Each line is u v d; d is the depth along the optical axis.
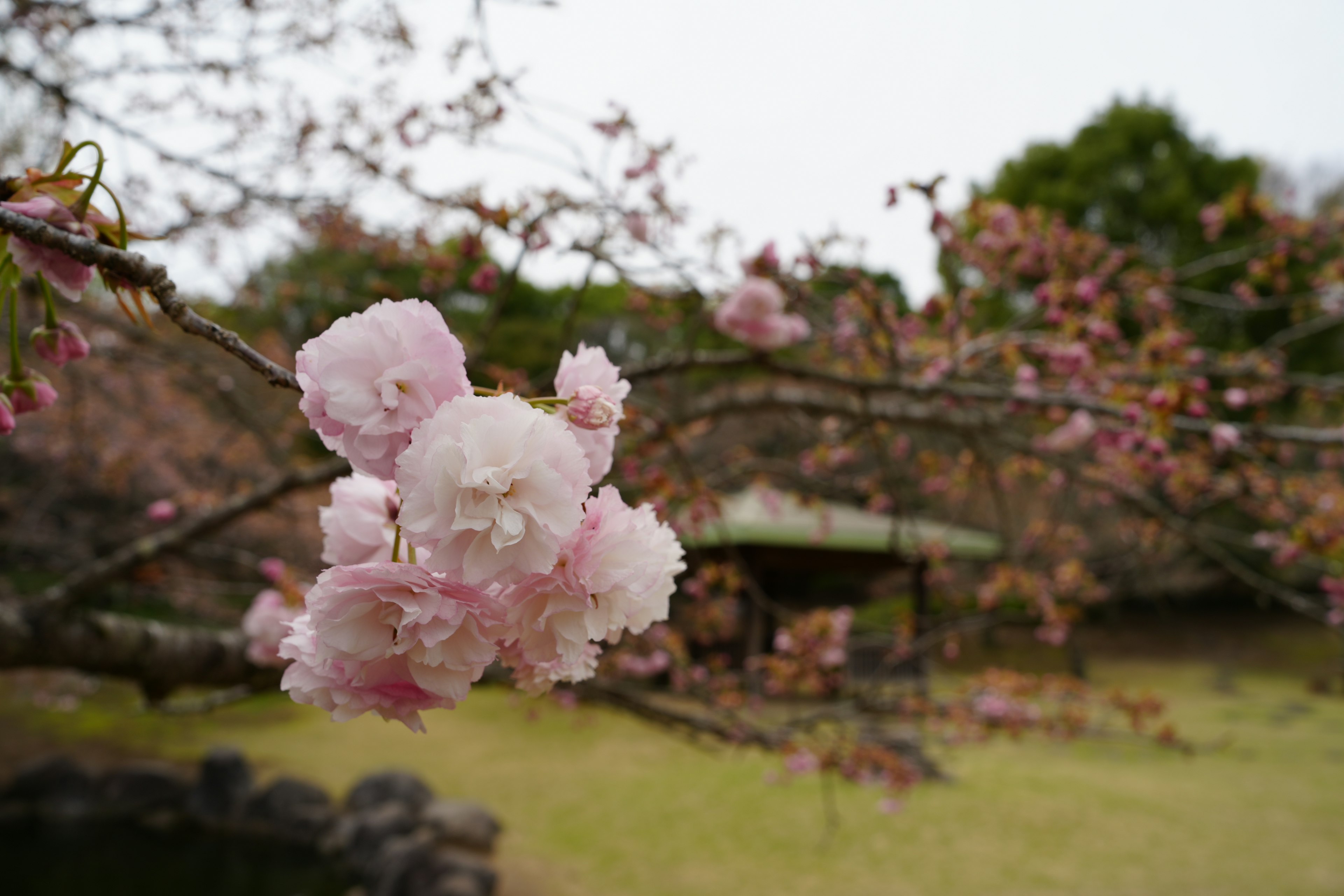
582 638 0.65
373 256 4.43
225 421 7.70
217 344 0.67
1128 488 4.44
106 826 7.45
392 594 0.61
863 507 12.55
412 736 10.02
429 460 0.57
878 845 6.68
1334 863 6.39
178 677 3.01
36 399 0.95
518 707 4.46
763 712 8.48
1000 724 3.93
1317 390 3.80
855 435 3.99
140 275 0.69
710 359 3.09
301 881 6.56
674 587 0.75
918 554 4.27
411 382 0.60
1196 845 6.73
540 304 18.23
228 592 3.84
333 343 0.60
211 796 7.71
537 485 0.59
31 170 0.80
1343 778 8.67
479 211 2.57
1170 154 19.77
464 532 0.58
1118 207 19.72
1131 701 4.09
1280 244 4.29
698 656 13.30
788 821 7.22
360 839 6.84
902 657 4.19
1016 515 13.79
